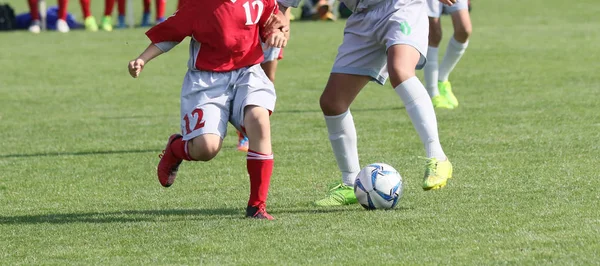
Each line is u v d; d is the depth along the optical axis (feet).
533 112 108.47
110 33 234.79
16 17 253.85
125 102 130.82
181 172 80.43
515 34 207.31
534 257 48.47
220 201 67.87
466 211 60.44
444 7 114.01
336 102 64.49
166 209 65.31
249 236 55.26
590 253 48.83
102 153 92.32
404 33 62.08
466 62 161.48
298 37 215.10
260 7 59.93
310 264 48.65
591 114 105.29
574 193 65.36
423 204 63.52
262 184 59.82
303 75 154.92
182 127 59.47
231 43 58.95
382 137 95.91
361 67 64.03
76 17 282.56
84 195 72.18
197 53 59.77
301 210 63.36
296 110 117.91
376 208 62.34
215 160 85.87
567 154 81.92
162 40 59.11
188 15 58.75
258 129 58.75
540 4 291.99
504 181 70.95
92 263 50.42
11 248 54.49
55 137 103.30
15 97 137.80
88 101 132.57
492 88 131.23
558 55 166.71
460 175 74.08
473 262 47.96
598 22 231.71
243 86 59.62
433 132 62.34
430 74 113.70
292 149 90.22
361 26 63.82
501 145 88.02
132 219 61.82
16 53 196.13
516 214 58.90
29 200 70.74
